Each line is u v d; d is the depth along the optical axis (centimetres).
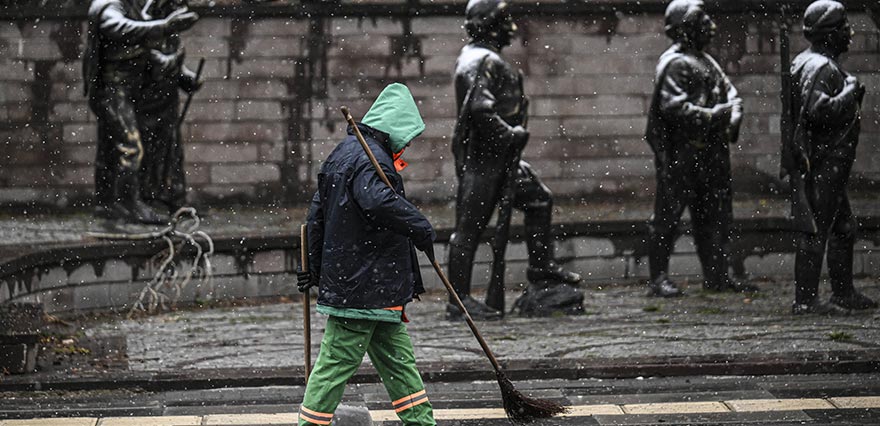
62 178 5431
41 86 5428
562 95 5725
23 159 5412
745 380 2616
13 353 2623
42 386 2525
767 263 4722
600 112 5741
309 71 5606
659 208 4034
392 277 1777
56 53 5438
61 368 2748
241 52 5562
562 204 5722
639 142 5756
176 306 3991
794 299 3841
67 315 3684
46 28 5422
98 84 4138
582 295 3669
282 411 2336
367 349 1841
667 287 4047
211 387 2566
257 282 4238
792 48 5803
